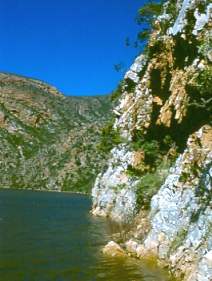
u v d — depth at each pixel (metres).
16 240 37.09
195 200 25.30
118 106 60.94
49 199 110.75
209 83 28.80
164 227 27.59
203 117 32.22
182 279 22.77
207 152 26.38
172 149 38.12
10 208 75.06
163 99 40.72
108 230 44.53
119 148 58.47
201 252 22.22
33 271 25.34
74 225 49.06
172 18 39.00
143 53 52.66
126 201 46.94
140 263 27.12
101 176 69.31
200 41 31.94
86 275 24.28
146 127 43.91
